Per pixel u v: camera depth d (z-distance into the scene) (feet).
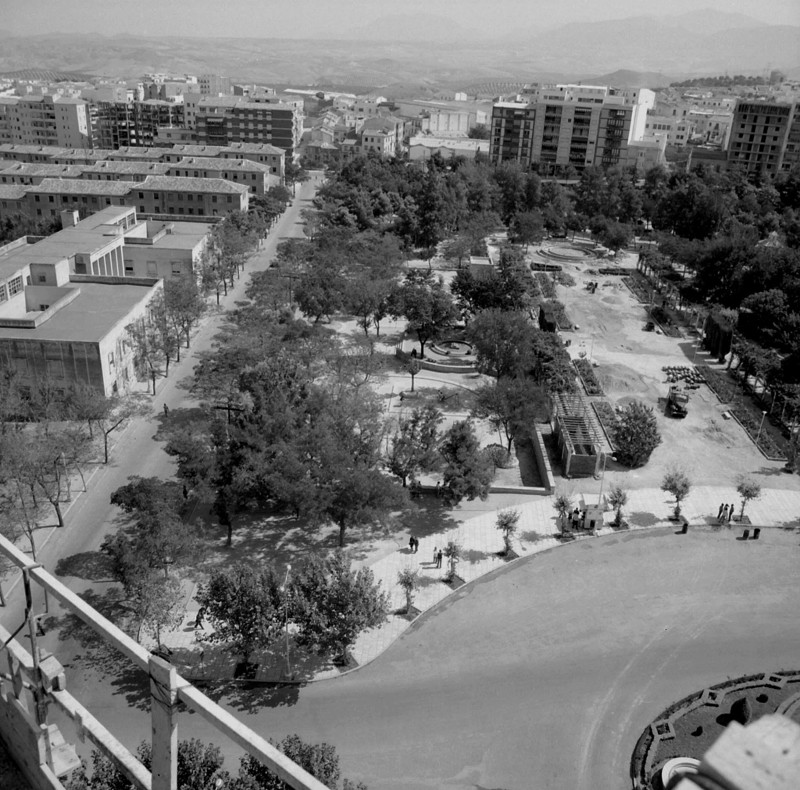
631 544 212.84
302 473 195.21
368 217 559.38
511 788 138.82
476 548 207.72
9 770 40.52
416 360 333.21
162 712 32.71
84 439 228.84
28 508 208.64
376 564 199.31
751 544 214.90
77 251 364.79
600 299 447.01
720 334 350.64
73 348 271.69
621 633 178.60
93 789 94.63
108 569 193.67
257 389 242.37
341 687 160.45
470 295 380.99
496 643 174.40
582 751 147.02
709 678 165.58
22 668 37.76
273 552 202.80
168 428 269.85
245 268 481.05
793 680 164.66
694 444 273.75
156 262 414.82
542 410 252.83
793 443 265.34
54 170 607.78
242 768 110.73
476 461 221.87
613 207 614.75
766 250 440.45
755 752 15.98
